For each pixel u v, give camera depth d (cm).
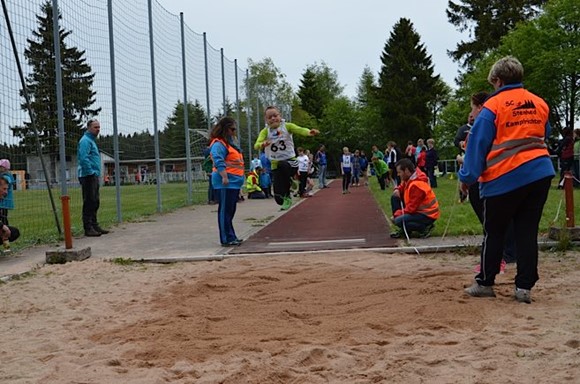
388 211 1391
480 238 841
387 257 751
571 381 327
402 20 7469
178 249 899
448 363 363
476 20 5669
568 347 379
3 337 469
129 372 374
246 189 2264
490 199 502
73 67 1240
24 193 1227
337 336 423
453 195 1795
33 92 1125
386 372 352
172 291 609
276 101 4153
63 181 1109
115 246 959
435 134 6656
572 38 3603
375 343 407
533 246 495
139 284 655
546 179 491
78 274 721
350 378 348
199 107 2184
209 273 698
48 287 657
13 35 970
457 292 536
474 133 500
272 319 477
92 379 364
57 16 1087
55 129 1170
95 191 1105
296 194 2241
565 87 3788
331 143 7031
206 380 352
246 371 362
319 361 378
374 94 7519
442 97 7900
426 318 455
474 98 676
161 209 1650
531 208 501
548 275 602
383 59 7575
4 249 940
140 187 3234
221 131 909
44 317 529
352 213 1406
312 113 8688
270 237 1002
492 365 354
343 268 684
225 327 461
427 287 555
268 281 631
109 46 1353
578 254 716
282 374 356
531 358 364
